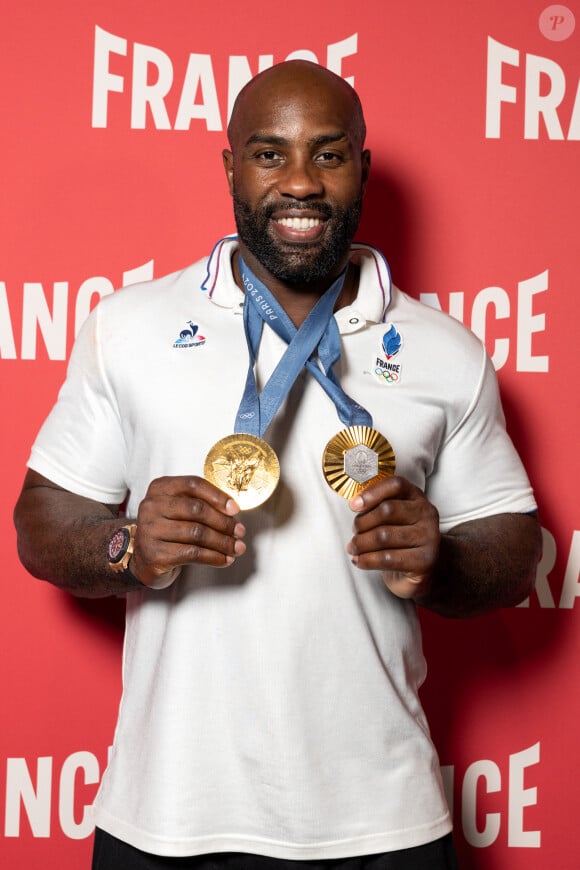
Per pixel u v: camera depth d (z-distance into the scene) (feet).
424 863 4.37
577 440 6.39
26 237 6.30
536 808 6.36
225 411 4.50
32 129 6.31
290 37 6.37
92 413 4.80
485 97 6.43
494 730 6.37
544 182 6.44
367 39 6.40
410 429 4.69
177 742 4.25
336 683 4.31
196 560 3.98
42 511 4.76
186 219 6.36
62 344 6.31
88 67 6.33
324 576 4.37
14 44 6.31
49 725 6.21
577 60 6.44
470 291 6.40
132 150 6.34
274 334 4.72
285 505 4.42
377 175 6.41
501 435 5.13
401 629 4.62
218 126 6.36
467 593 4.68
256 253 4.72
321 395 4.59
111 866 4.41
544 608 6.40
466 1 6.43
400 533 4.01
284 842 4.17
